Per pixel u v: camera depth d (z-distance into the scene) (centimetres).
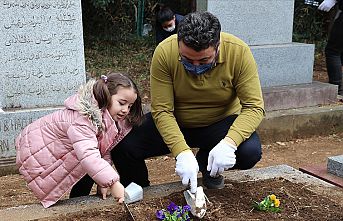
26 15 440
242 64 248
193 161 240
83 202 262
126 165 291
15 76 445
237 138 243
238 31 567
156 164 462
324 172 328
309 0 800
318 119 548
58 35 455
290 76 588
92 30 1003
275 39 595
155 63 254
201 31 213
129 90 248
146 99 609
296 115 534
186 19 219
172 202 257
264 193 274
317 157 483
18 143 263
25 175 258
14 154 435
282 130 530
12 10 434
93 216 243
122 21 1017
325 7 623
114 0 990
